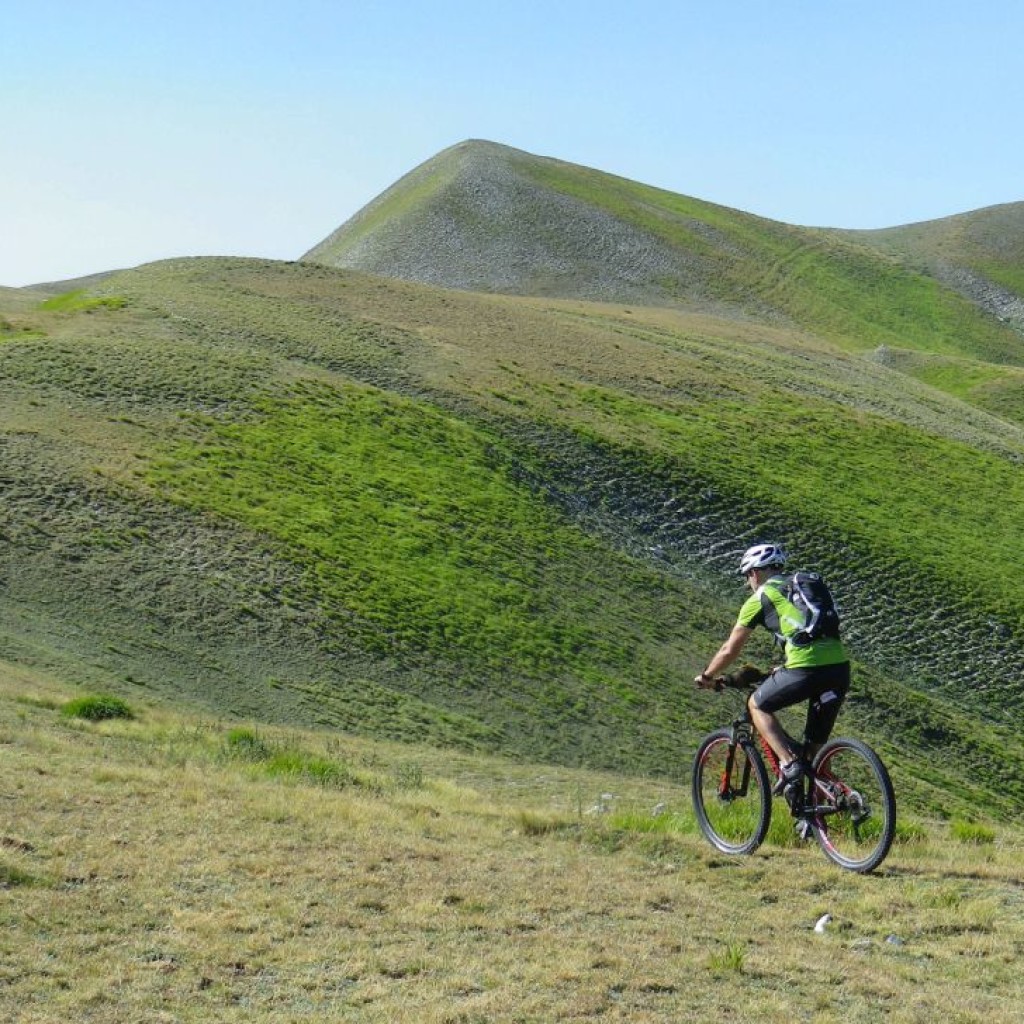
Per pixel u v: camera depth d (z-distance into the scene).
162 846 9.20
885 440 89.81
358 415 67.06
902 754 47.94
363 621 45.12
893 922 8.66
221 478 54.00
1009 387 176.38
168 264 103.38
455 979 6.91
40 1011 6.23
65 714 22.22
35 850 8.80
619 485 69.56
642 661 49.25
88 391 60.44
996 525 78.69
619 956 7.41
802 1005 6.91
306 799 11.46
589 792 26.02
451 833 10.74
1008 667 59.31
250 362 71.62
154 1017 6.25
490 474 64.94
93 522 45.44
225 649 39.19
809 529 69.62
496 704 42.25
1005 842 15.24
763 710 9.95
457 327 96.12
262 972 6.96
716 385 94.44
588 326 110.50
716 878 9.66
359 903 8.20
